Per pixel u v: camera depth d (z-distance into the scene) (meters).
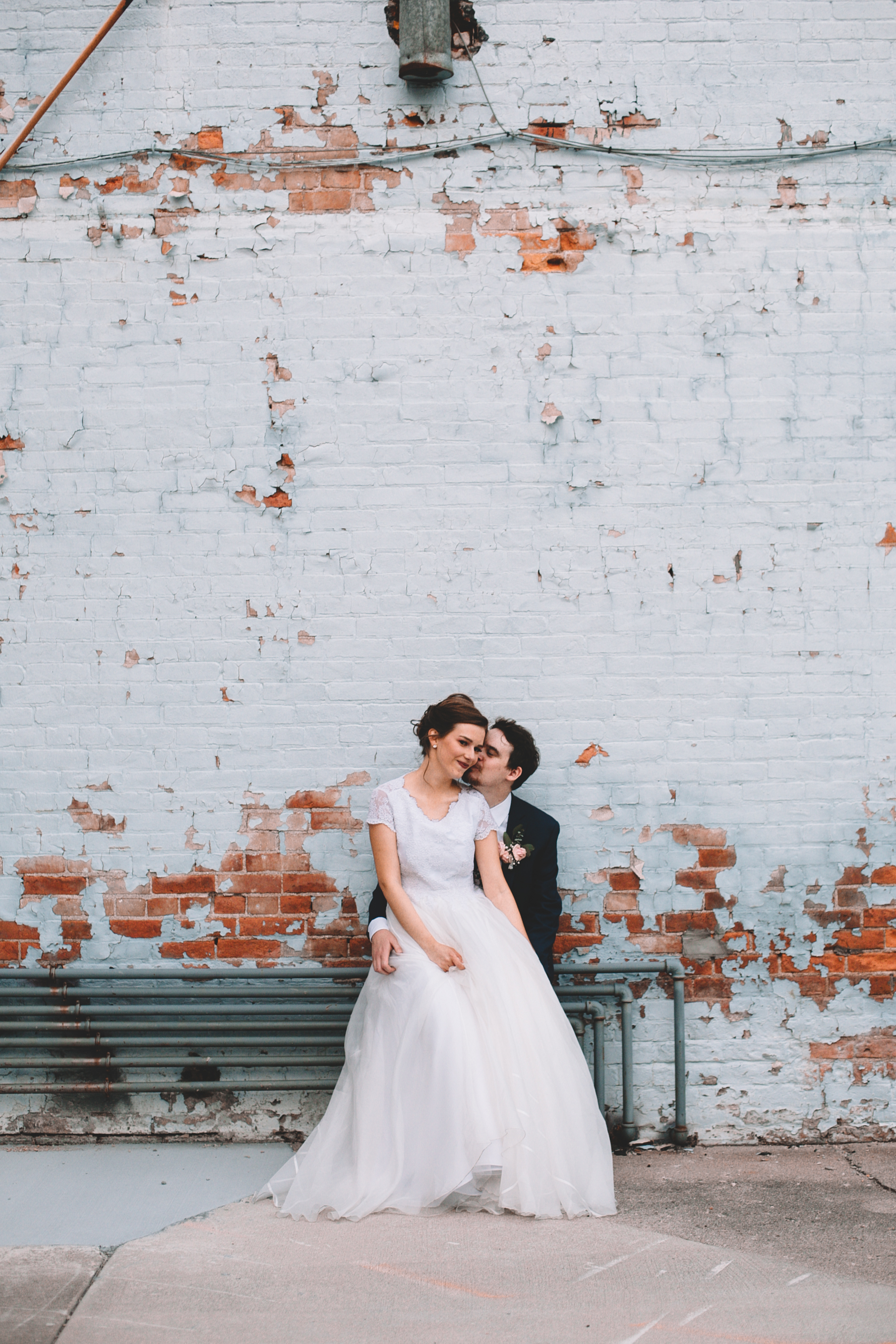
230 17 4.02
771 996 4.04
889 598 4.02
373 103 4.02
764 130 4.02
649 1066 4.04
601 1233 3.22
